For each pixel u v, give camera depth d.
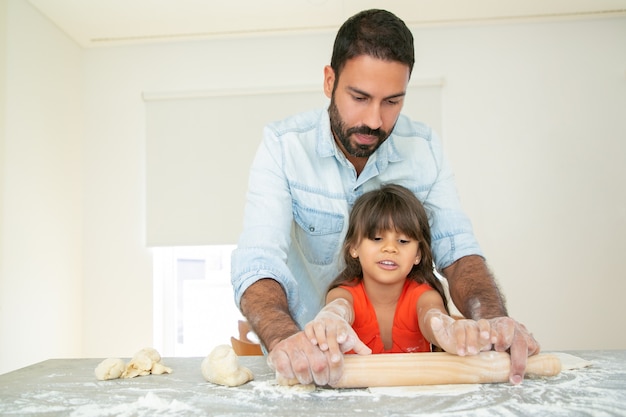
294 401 0.82
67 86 3.09
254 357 1.22
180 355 3.33
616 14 3.10
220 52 3.27
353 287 1.34
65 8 2.81
